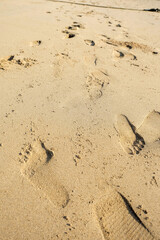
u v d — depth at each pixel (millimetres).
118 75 1289
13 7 2494
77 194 729
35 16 2211
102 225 666
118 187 754
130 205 710
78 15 2373
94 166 808
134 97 1125
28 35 1725
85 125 952
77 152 849
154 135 919
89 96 1109
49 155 833
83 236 645
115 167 809
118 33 1905
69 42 1641
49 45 1573
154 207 712
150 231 661
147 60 1471
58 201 709
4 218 669
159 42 1787
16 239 633
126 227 664
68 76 1247
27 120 958
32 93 1104
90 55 1472
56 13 2379
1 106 1018
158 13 2811
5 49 1485
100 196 729
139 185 763
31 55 1427
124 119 988
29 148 852
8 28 1846
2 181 750
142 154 854
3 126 926
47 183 751
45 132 913
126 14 2625
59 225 662
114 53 1521
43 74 1249
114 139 902
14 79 1196
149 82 1247
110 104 1069
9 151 839
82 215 684
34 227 656
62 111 1011
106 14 2533
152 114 1021
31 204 700
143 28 2107
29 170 782
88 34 1818
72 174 781
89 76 1259
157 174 798
